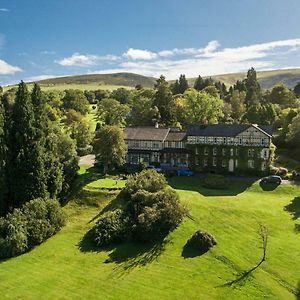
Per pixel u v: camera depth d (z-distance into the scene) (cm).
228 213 6397
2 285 4953
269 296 4372
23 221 6225
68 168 8050
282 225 6028
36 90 8156
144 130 10000
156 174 7269
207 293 4478
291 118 11775
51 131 8250
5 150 7212
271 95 17812
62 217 6662
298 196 7188
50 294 4691
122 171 8731
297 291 4466
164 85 15038
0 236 6038
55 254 5741
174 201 6169
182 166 9269
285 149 11144
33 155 7256
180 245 5575
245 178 8388
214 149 8938
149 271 5038
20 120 7438
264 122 13150
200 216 6300
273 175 8312
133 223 6062
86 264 5375
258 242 5544
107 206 7012
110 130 8350
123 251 5638
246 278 4719
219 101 12700
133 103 16725
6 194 7162
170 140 9481
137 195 6500
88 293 4662
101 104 16075
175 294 4506
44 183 7331
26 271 5309
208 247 5381
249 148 8594
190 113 12419
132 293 4591
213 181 7838
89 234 6228
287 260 5053
